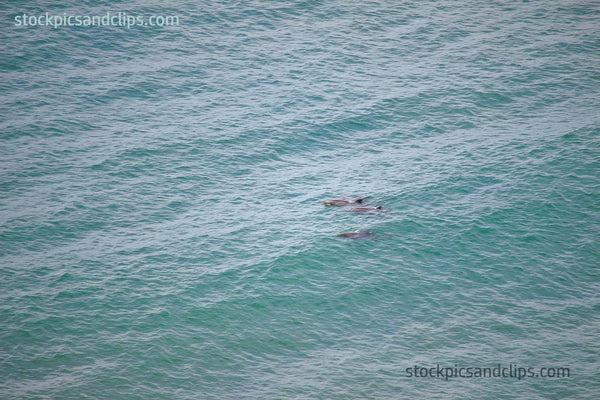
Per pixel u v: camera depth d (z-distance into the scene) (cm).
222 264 15700
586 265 15875
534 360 13088
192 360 13000
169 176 19025
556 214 17475
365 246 16350
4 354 12850
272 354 13262
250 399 12106
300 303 14600
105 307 14200
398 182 18938
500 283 15312
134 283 14962
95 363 12788
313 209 17825
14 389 12044
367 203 17950
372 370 12850
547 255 16188
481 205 17850
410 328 13975
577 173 18900
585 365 12950
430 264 15862
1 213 17075
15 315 13812
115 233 16712
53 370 12562
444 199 18125
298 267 15625
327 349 13425
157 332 13612
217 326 13875
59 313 13962
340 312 14400
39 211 17262
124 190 18312
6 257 15575
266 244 16412
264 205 18012
